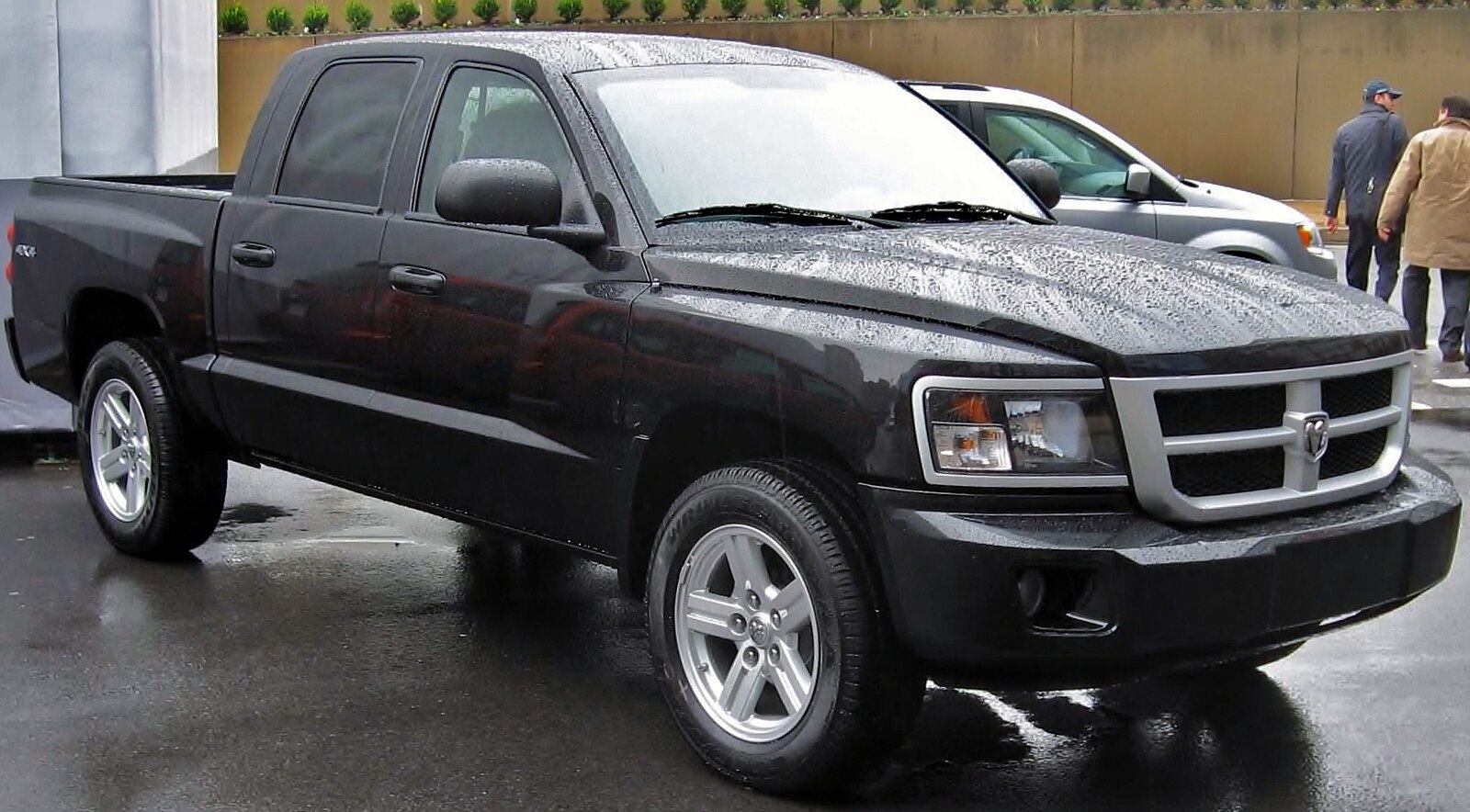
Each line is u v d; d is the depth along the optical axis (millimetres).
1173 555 3996
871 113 5699
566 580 6461
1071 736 4898
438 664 5453
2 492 7832
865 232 4938
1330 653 5641
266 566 6605
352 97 5840
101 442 6699
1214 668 5387
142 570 6523
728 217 5004
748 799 4398
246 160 6121
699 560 4543
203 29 12438
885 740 4246
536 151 5211
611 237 4883
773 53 5875
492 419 5160
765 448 4688
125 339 6637
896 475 4090
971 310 4180
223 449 6453
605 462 4816
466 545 6973
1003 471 4043
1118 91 26562
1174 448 4098
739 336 4430
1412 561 4477
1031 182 6117
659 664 4641
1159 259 4820
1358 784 4535
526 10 29062
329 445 5742
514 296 5043
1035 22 26781
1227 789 4496
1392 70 25734
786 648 4363
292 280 5770
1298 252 11367
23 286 7012
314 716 4961
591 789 4449
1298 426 4293
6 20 8484
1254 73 26047
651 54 5504
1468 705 5141
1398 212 12594
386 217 5496
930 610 4039
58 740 4746
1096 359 4066
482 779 4504
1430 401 10633
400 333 5395
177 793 4391
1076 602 4070
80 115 8680
